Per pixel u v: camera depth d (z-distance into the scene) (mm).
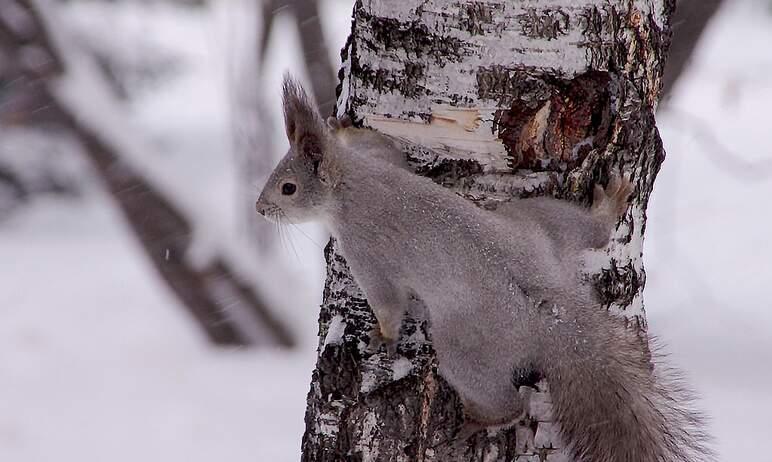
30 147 27406
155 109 36031
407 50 5383
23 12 15211
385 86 5461
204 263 16047
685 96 32125
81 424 12758
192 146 32594
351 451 5418
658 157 5645
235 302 16344
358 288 5547
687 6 11742
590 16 5207
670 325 16562
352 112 5637
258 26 17641
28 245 25766
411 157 5469
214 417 12992
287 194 5543
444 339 5270
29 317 18562
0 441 12172
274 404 13477
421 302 5402
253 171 18297
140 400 13680
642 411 5488
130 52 28188
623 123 5328
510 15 5203
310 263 21969
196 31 36781
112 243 25984
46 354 16062
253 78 18250
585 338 5398
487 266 5238
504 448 5375
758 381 13375
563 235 5414
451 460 5371
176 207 15992
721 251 21016
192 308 16453
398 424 5363
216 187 28203
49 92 15453
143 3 32125
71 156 27781
